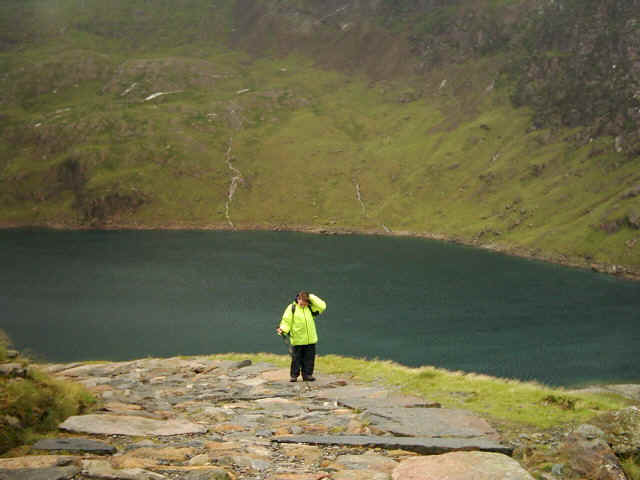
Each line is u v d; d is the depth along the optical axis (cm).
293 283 12975
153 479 613
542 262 16175
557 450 816
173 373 2084
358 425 971
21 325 9356
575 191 19875
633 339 8500
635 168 19162
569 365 7175
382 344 8244
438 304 11019
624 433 805
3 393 916
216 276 13800
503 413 1245
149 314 10112
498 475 631
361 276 13888
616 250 15412
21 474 618
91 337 8600
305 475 655
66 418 955
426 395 1549
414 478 637
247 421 1046
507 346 8125
